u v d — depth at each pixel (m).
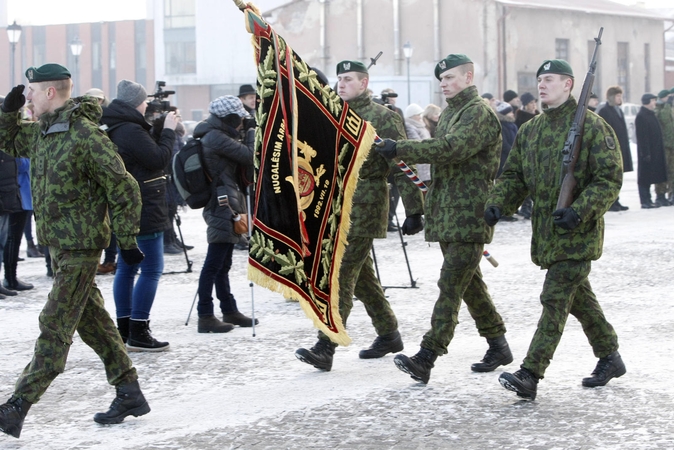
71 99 5.26
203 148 7.71
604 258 11.44
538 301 8.79
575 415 5.32
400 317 8.24
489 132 6.02
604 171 5.55
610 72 42.47
